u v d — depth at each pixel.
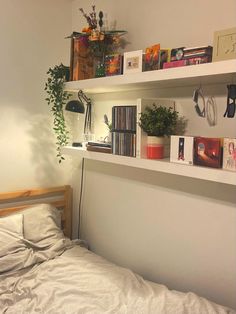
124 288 1.88
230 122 1.69
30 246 2.31
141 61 1.82
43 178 2.77
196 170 1.55
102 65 2.13
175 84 1.86
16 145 2.60
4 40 2.46
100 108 2.57
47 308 1.73
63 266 2.15
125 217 2.37
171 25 1.96
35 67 2.63
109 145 2.15
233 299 1.73
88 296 1.81
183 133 1.93
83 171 2.76
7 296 1.84
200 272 1.89
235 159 1.44
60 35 2.75
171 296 1.74
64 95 2.54
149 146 1.84
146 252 2.22
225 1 1.68
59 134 2.78
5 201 2.54
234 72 1.38
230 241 1.73
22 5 2.52
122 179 2.37
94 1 2.54
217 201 1.78
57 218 2.62
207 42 1.77
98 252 2.64
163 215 2.08
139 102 1.86
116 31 2.20
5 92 2.50
